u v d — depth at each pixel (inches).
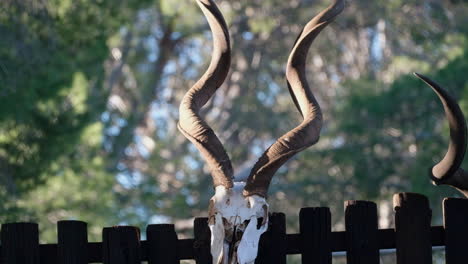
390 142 944.9
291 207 1048.8
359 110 974.4
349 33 1347.2
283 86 1342.3
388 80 1200.2
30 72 684.1
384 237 360.2
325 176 1003.9
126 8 838.5
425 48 1099.9
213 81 344.2
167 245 350.0
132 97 1307.8
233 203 323.0
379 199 962.7
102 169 779.4
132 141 1224.8
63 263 345.4
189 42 1384.1
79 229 348.2
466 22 1091.3
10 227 345.7
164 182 1191.6
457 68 884.0
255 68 1334.9
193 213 1068.5
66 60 711.1
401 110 942.4
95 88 794.2
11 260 344.5
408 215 360.5
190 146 1279.5
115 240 348.2
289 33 1332.4
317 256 354.0
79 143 724.0
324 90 1365.7
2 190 657.0
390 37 1293.1
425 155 890.7
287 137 328.2
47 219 689.0
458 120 349.4
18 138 668.7
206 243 348.2
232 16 1259.2
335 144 1050.7
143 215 1007.0
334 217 990.4
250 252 319.0
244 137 1307.8
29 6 701.9
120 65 1229.7
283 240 352.5
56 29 714.8
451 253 360.5
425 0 1158.3
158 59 1336.1
